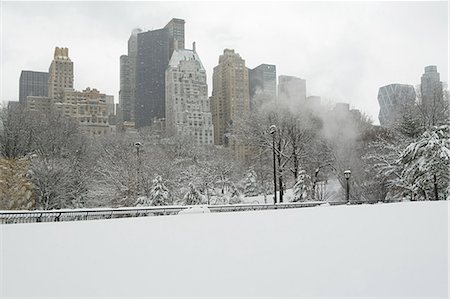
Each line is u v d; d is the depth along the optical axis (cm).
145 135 6141
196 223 1197
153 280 599
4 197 3159
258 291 546
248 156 6269
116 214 2097
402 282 570
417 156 3203
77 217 1938
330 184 5500
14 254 766
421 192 3416
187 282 589
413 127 4094
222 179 4794
